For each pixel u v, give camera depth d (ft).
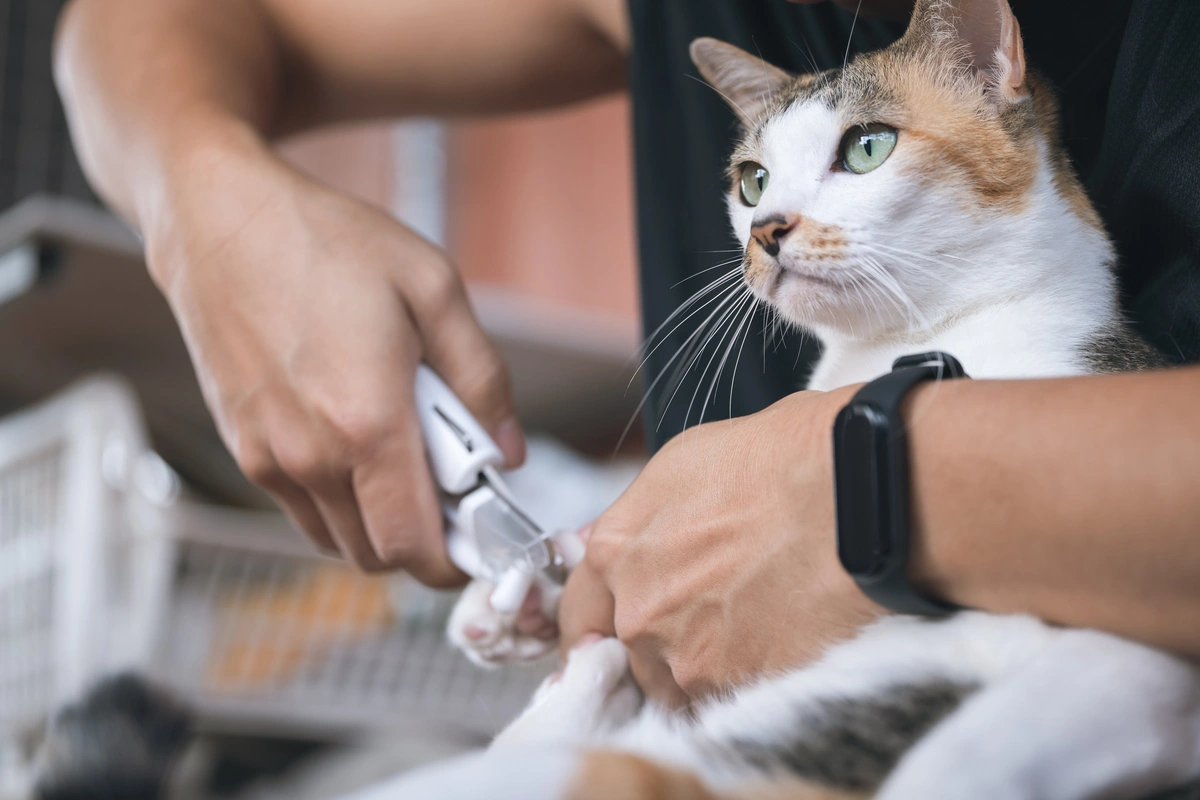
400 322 2.69
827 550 1.74
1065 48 2.46
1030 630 1.52
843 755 1.51
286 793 4.59
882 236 2.44
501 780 1.31
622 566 2.13
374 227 2.82
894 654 1.62
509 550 2.61
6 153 8.02
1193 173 1.96
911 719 1.51
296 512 3.03
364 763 4.60
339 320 2.64
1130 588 1.41
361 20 3.78
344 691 4.48
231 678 4.22
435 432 2.66
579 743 1.78
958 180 2.42
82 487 3.94
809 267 2.49
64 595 3.88
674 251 3.23
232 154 2.95
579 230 10.60
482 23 3.75
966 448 1.55
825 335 2.74
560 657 2.56
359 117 4.17
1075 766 1.28
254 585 4.43
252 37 3.66
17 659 4.07
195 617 4.11
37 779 3.65
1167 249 2.16
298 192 2.83
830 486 1.74
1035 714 1.32
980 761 1.27
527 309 6.23
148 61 3.34
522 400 6.99
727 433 2.05
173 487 5.95
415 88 3.97
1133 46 2.07
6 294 4.79
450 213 11.27
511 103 4.06
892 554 1.59
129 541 4.00
